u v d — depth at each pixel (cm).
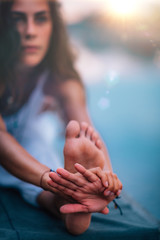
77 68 144
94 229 85
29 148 117
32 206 98
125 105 244
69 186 73
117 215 95
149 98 261
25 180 82
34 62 133
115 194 76
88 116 135
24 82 131
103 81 271
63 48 141
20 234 79
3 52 130
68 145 78
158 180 143
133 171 152
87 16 262
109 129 205
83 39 282
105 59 306
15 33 131
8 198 102
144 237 85
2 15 131
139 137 194
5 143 84
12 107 126
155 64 325
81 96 138
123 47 323
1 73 129
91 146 78
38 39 133
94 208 75
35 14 132
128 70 308
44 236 80
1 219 87
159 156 171
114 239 83
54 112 134
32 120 127
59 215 88
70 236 81
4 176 109
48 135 130
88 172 71
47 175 79
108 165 92
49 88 134
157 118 227
